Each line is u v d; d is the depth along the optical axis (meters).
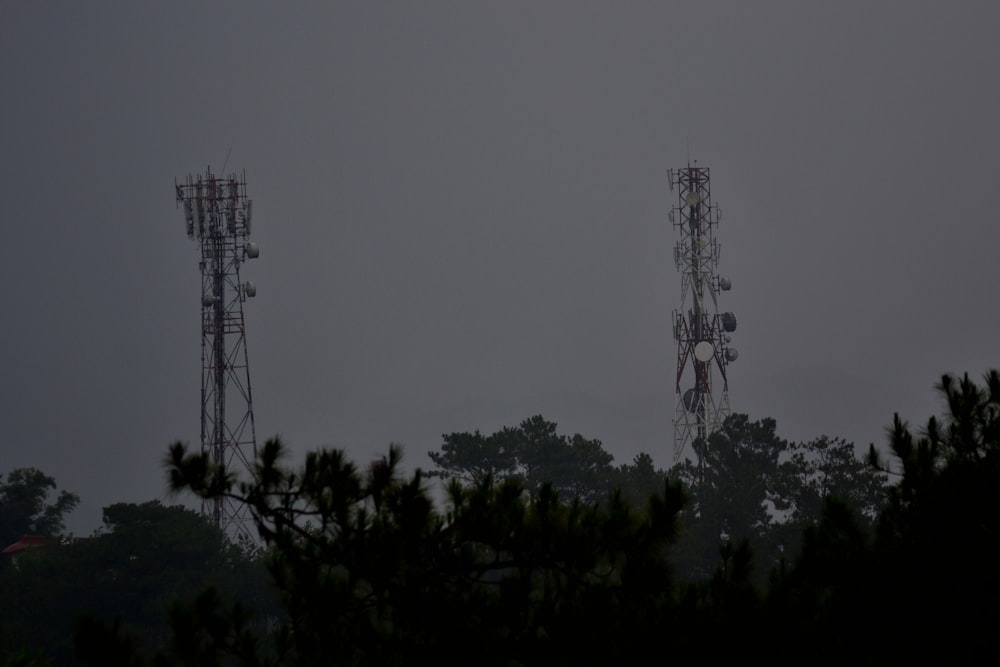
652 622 57.88
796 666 59.53
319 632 61.16
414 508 59.62
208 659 60.62
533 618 58.47
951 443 72.12
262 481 59.00
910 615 64.81
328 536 60.50
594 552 58.31
